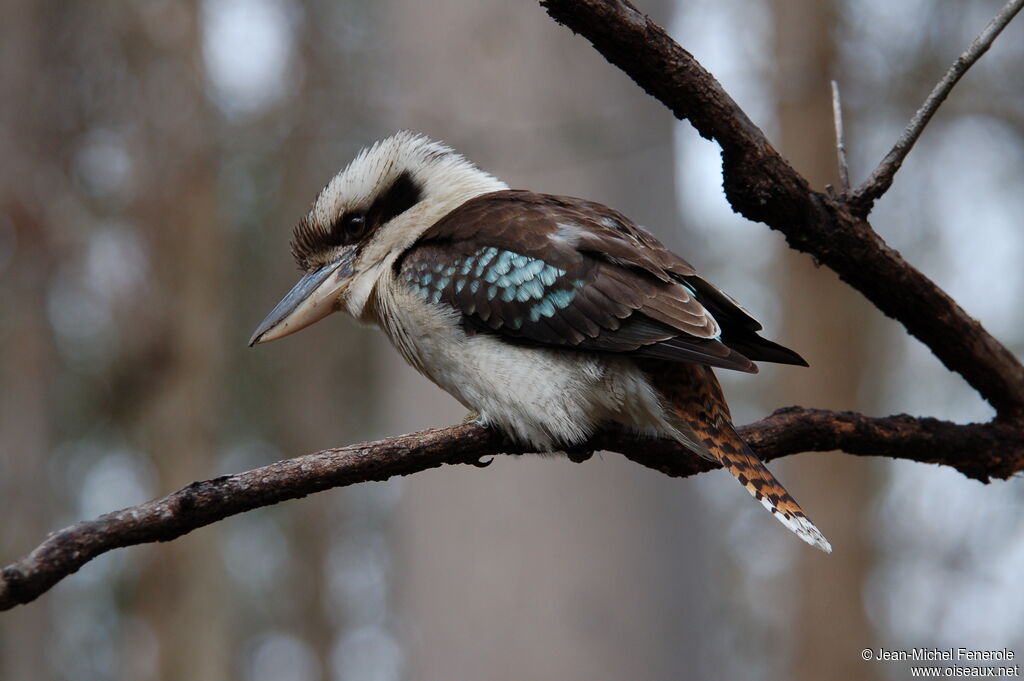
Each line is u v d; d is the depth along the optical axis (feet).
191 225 53.72
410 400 36.42
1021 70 45.98
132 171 52.70
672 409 18.15
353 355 62.44
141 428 56.39
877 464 57.06
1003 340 52.31
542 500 33.76
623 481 33.78
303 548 68.90
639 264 18.61
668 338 17.78
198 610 55.88
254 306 60.23
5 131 52.01
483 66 34.22
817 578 49.29
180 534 14.70
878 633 53.47
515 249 19.25
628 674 33.45
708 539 40.34
